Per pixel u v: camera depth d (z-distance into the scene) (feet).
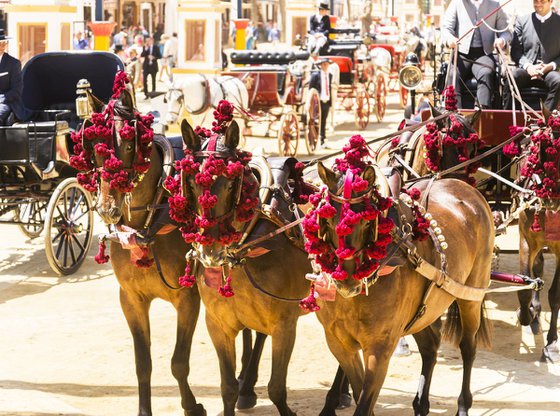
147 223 24.20
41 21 83.51
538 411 26.43
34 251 48.62
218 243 21.38
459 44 41.63
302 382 29.68
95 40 85.35
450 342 26.89
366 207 19.61
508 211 38.88
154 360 31.71
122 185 22.76
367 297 21.03
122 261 24.95
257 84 73.31
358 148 20.29
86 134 23.11
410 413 26.43
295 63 77.46
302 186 25.03
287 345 23.52
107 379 29.81
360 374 22.65
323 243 20.11
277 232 23.02
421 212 23.77
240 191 21.59
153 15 178.29
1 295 40.04
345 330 21.62
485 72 40.32
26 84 45.57
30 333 34.45
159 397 28.12
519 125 37.50
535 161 31.19
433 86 43.19
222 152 21.70
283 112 75.41
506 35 41.16
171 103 68.90
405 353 32.24
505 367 31.14
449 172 29.25
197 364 31.40
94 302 39.01
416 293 22.54
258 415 26.40
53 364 31.19
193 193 21.53
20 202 44.42
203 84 68.33
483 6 41.55
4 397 27.22
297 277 23.77
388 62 103.86
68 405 26.71
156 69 118.11
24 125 41.27
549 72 39.99
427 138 29.89
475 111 31.58
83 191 44.80
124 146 23.02
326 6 96.43
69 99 47.14
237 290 23.02
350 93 95.14
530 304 35.35
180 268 24.72
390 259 21.04
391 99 130.00
